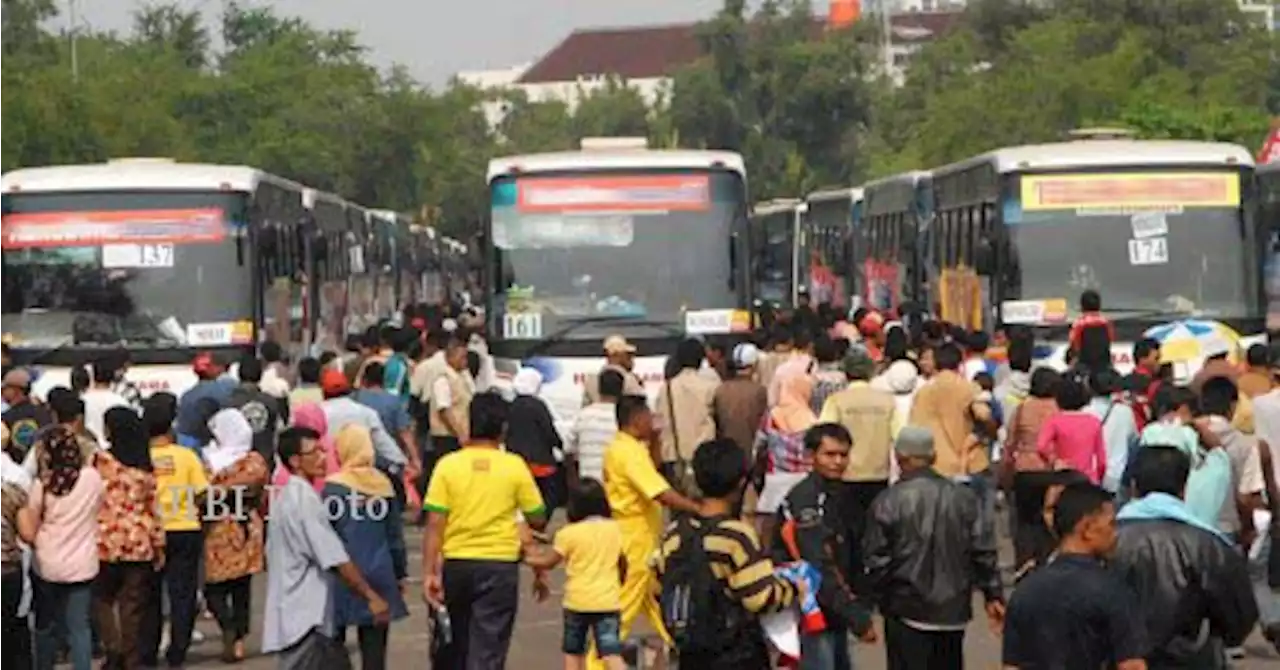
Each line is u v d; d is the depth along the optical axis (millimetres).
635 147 41719
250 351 39875
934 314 48250
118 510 24250
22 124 76750
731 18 160625
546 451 32031
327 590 20250
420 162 125562
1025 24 137000
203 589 27203
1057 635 14016
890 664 19359
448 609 21219
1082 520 14211
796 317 34688
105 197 40000
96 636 25672
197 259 39969
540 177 39531
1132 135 53656
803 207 75938
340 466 21906
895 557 19031
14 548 22344
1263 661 24953
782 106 158750
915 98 142625
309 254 48469
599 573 21578
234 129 115812
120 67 108688
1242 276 39812
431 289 97062
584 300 39344
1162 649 15367
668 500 22016
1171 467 15586
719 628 16344
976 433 27859
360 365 35281
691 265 39438
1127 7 119750
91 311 39750
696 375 30125
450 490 21094
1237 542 23656
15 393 28062
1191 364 36781
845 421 26672
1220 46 117688
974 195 43031
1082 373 29328
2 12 106562
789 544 19766
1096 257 39906
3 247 39812
